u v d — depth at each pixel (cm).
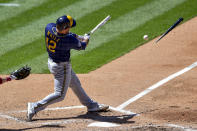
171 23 5178
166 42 4697
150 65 4106
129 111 3025
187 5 5688
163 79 3681
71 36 2639
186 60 4159
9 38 5019
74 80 2905
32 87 3672
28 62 4397
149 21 5291
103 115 2950
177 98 3247
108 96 3378
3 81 2612
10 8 5884
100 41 4884
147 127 2620
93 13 5559
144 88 3512
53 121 2805
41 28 5238
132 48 4650
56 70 2738
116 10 5628
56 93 2786
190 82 3556
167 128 2608
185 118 2858
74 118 2881
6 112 3045
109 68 4141
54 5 5900
